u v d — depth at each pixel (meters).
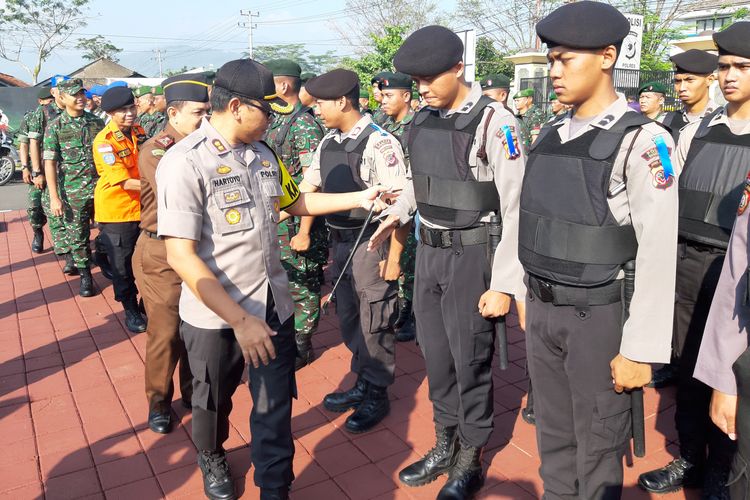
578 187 1.86
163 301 3.09
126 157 4.57
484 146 2.36
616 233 1.84
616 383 1.90
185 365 3.46
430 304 2.73
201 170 2.17
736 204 2.61
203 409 2.54
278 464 2.43
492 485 2.84
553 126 2.04
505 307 2.41
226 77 2.19
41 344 4.66
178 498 2.80
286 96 4.08
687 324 2.79
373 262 3.20
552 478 2.21
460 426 2.73
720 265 2.66
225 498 2.74
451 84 2.44
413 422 3.41
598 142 1.83
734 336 1.75
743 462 1.55
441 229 2.55
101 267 5.88
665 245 1.76
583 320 1.93
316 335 4.75
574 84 1.85
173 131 3.09
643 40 23.73
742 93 2.62
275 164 2.48
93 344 4.65
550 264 1.95
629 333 1.83
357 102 3.33
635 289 1.82
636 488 2.79
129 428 3.42
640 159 1.75
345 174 3.25
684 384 2.72
